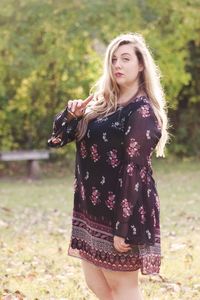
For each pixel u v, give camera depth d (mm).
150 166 4098
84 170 4230
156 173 16438
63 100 17203
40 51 16656
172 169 17078
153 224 4020
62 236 9188
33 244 8547
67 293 5980
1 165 17625
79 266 7168
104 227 4125
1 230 9750
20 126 17469
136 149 3996
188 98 18969
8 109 17250
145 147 4004
